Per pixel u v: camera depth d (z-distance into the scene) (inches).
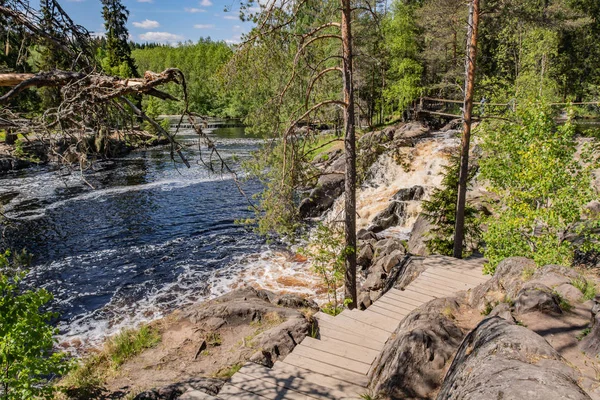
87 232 867.4
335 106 526.9
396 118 1873.8
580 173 378.6
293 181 486.6
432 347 250.4
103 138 173.0
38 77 153.6
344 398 250.4
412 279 490.0
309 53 486.0
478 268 486.6
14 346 208.2
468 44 514.9
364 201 1014.4
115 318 556.7
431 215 610.9
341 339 332.2
